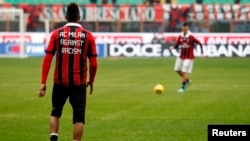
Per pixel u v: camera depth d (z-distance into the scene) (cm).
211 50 8381
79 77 1888
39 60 7688
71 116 2827
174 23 8719
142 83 4638
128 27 8731
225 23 8700
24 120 2684
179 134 2320
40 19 8819
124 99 3538
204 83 4688
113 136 2281
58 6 8844
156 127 2492
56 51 1905
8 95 3712
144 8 8750
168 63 7212
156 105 3247
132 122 2630
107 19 8762
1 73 5588
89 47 1903
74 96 1900
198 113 2922
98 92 3934
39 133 2342
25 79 4928
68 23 1908
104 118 2753
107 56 8438
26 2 9306
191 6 8781
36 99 3503
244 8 8788
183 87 4031
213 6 8806
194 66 6744
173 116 2817
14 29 8444
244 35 8400
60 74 1888
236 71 6003
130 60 7788
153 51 8419
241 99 3547
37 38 8475
